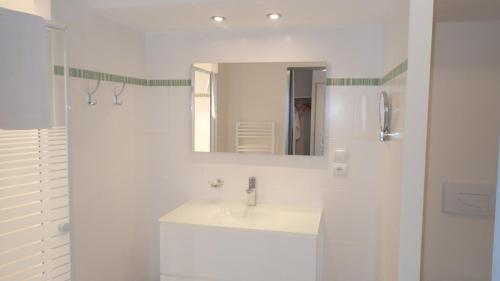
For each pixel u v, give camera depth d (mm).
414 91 1386
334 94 2201
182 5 1789
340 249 2268
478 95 1955
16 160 1350
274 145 2299
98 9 1860
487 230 2008
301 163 2277
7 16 979
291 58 2238
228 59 2320
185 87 2400
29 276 1432
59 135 1574
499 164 730
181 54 2385
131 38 2266
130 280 2324
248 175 2354
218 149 2379
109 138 2072
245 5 1780
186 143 2428
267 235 1869
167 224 2000
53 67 1542
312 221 2006
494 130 1946
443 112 1997
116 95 2121
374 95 2146
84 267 1890
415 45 1377
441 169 2027
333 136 2221
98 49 1956
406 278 1448
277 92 2270
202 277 1976
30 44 1030
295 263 1847
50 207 1523
